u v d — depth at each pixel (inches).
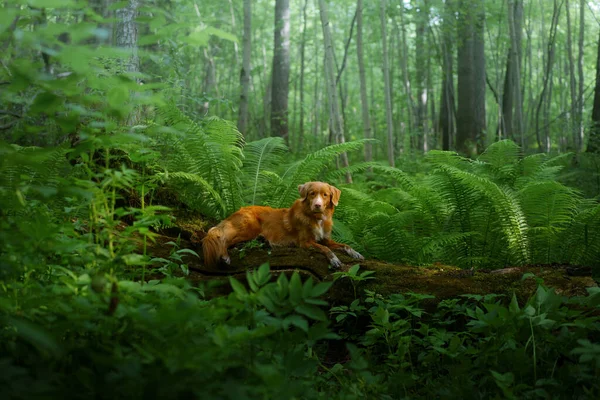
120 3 101.5
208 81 864.3
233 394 90.7
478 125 765.3
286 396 97.3
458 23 705.0
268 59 1284.4
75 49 93.2
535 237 275.6
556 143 1055.6
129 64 246.5
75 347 107.4
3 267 103.9
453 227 287.6
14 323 87.4
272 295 103.8
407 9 723.4
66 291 117.0
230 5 968.9
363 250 275.1
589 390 135.9
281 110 716.7
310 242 229.1
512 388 130.6
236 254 223.9
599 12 1298.0
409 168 547.8
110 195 127.3
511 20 683.4
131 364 93.2
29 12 101.0
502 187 283.3
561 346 148.5
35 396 85.7
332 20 1173.1
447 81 839.1
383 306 186.4
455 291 201.6
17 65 98.7
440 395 141.0
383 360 183.5
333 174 317.4
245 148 318.3
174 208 260.5
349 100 1348.4
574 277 202.1
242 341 110.5
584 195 421.1
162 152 281.4
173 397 90.6
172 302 123.4
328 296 206.2
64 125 104.0
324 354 193.8
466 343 183.3
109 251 120.7
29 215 146.9
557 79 1408.7
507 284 203.2
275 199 294.8
